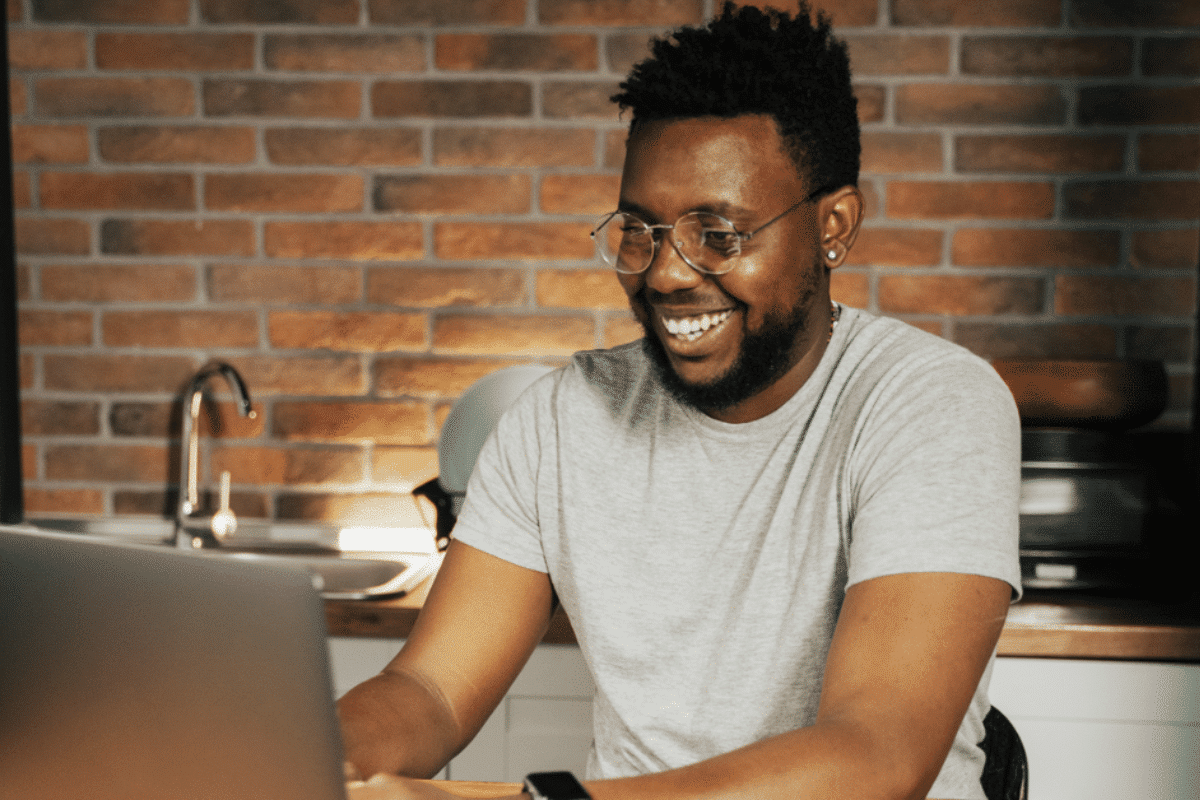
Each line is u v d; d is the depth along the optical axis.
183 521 1.96
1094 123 1.92
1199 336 1.93
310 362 2.04
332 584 1.91
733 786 0.73
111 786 0.60
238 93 1.99
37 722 0.61
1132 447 1.58
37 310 2.04
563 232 1.99
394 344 2.03
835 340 1.07
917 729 0.78
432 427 2.04
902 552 0.85
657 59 0.98
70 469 2.07
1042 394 1.62
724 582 1.02
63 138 2.01
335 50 1.98
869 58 1.93
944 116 1.93
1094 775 1.45
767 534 1.00
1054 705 1.45
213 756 0.58
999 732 1.08
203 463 2.06
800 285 0.98
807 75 0.96
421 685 1.02
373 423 2.04
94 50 1.99
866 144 1.95
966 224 1.95
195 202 2.02
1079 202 1.93
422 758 0.94
